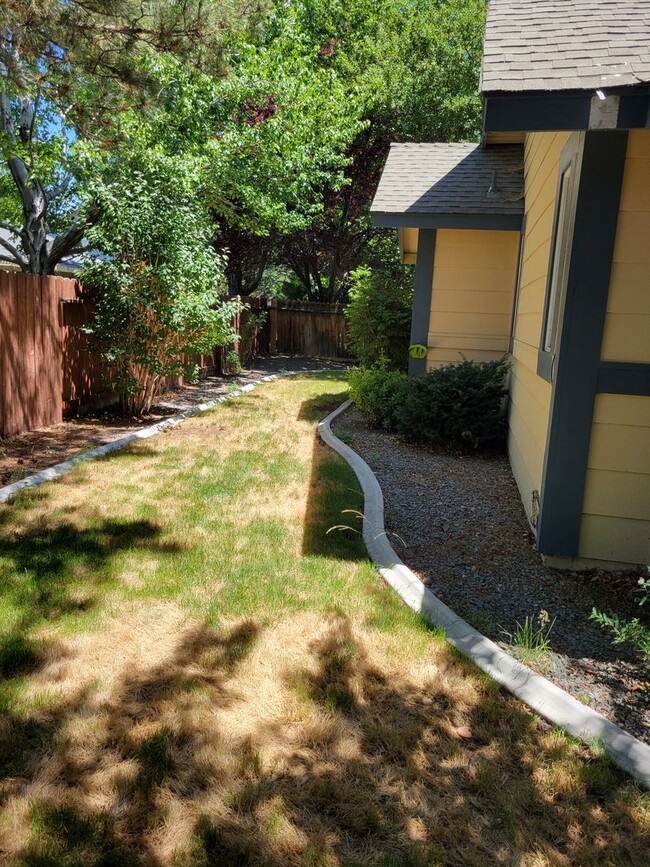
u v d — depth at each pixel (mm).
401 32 19531
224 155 11234
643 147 3475
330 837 1890
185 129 11383
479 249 8461
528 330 5957
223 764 2143
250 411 9125
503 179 8727
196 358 11891
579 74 2969
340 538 4203
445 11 19188
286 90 11984
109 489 5074
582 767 2215
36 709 2367
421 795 2066
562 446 3838
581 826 1980
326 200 18859
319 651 2852
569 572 3939
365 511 4762
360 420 8852
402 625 3113
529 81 2955
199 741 2244
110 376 8164
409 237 10500
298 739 2297
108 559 3711
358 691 2588
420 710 2496
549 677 2814
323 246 19953
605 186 3527
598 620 3012
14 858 1764
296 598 3324
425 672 2738
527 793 2090
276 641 2914
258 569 3658
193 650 2812
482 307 8570
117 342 7660
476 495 5586
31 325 6906
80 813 1922
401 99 17719
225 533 4203
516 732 2395
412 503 5203
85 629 2943
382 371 8852
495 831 1942
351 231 20141
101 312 7668
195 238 8164
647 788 2139
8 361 6527
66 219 13172
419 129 18031
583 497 3879
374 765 2193
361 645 2918
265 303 18234
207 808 1971
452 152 10000
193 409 8945
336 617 3150
